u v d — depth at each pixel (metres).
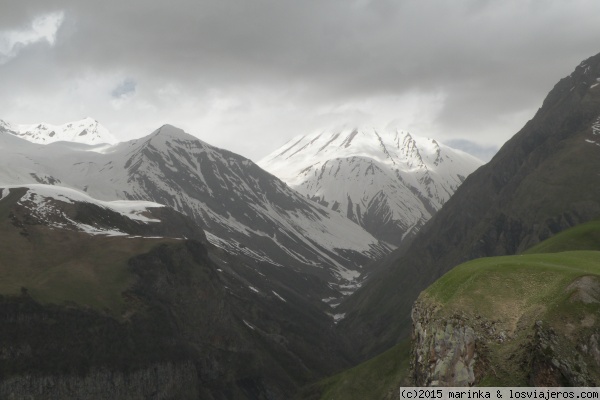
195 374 165.62
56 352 140.88
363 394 141.88
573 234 149.00
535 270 81.44
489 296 80.38
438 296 87.62
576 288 74.38
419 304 92.50
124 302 164.62
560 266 82.81
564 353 69.75
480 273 84.38
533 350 71.88
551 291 76.56
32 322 142.88
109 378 144.50
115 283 169.75
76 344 145.25
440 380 78.50
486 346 75.44
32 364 135.38
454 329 79.31
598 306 72.12
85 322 151.00
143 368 152.00
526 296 78.06
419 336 89.44
